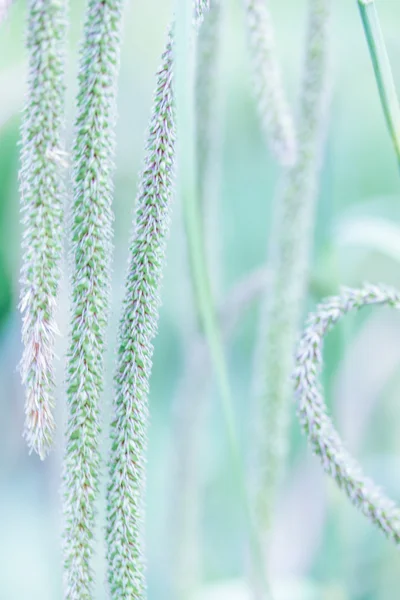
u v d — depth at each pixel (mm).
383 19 976
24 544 1060
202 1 588
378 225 796
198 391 815
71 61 896
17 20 829
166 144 592
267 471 797
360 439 1012
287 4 998
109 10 581
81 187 587
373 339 1037
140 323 600
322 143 761
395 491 1053
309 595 912
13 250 1047
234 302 800
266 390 790
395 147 626
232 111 1225
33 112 581
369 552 1039
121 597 608
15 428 1074
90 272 592
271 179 1275
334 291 799
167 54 589
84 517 602
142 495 608
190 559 854
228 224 1264
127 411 604
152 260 597
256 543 678
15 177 1040
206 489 1207
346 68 1105
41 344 583
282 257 773
